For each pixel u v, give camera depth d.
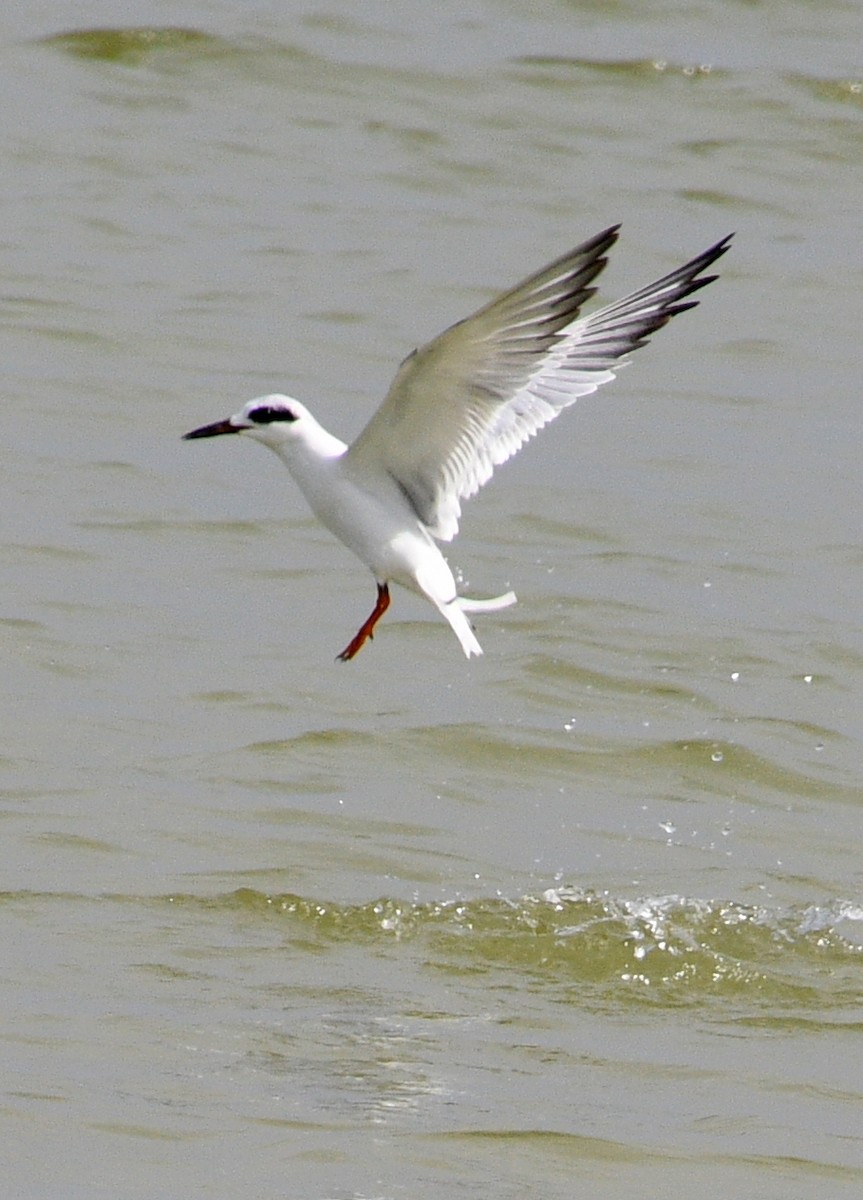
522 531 18.58
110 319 22.47
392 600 16.91
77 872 11.51
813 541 18.81
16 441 19.17
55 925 10.77
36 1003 9.79
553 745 14.35
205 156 28.22
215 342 22.20
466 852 12.47
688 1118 9.25
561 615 16.80
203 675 14.97
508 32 33.72
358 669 15.45
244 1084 9.15
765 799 13.84
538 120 30.70
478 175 28.70
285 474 19.38
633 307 10.95
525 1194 8.37
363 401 20.95
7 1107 8.69
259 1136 8.67
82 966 10.30
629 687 15.56
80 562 16.77
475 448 10.58
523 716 14.82
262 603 16.53
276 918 11.23
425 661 15.77
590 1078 9.61
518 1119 9.04
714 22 35.03
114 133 28.55
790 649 16.53
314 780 13.35
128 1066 9.22
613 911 11.70
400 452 10.70
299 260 25.05
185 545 17.48
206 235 25.56
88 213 25.73
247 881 11.64
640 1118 9.19
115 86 30.06
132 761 13.34
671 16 35.03
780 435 21.45
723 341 24.14
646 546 18.41
